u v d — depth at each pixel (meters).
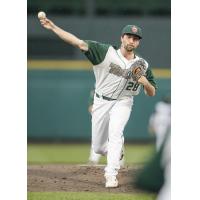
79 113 62.78
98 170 35.12
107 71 30.31
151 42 81.19
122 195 29.59
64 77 62.94
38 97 62.81
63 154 54.59
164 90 61.50
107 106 30.95
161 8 89.00
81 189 31.05
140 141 62.22
